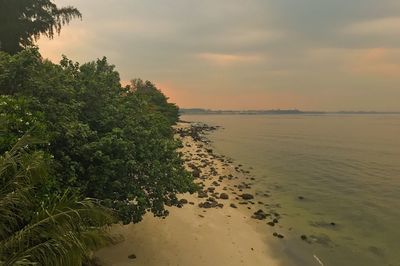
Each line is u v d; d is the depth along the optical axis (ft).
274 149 213.25
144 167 49.37
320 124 578.66
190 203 79.87
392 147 230.27
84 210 25.61
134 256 51.11
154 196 49.73
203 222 68.69
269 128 444.14
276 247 61.87
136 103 61.11
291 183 117.08
